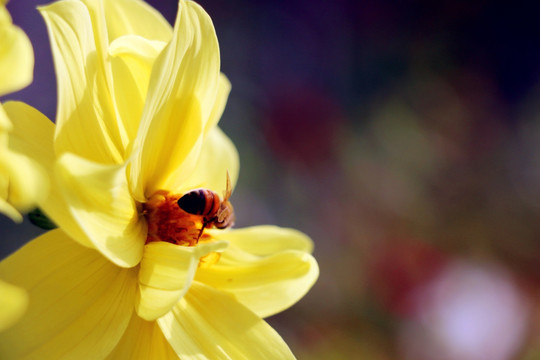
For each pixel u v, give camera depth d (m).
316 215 0.83
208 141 0.41
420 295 0.72
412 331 0.69
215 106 0.39
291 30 0.96
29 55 0.31
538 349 0.69
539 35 1.01
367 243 0.80
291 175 0.85
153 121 0.37
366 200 0.85
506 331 0.69
